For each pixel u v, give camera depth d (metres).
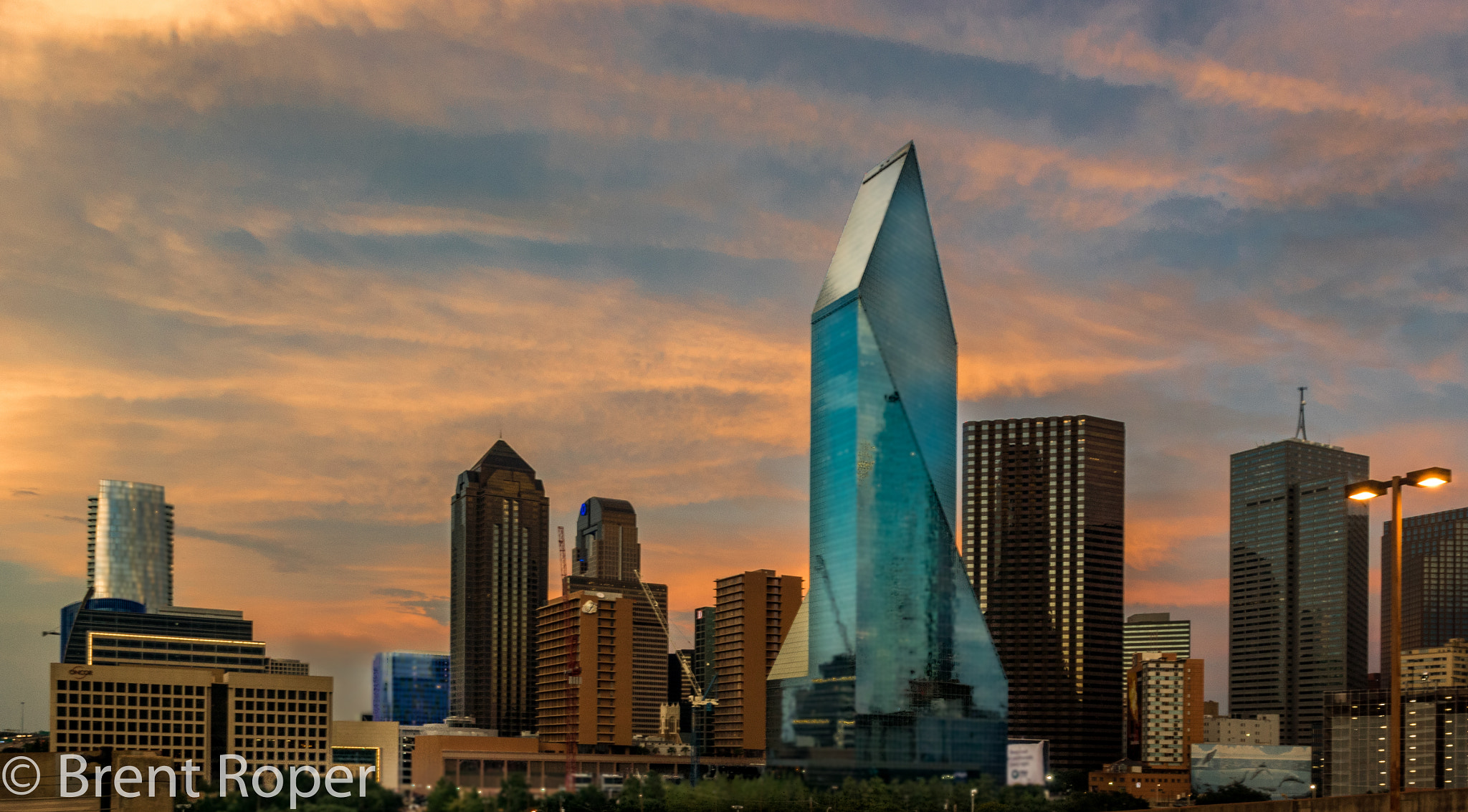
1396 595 76.94
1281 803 184.75
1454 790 169.50
